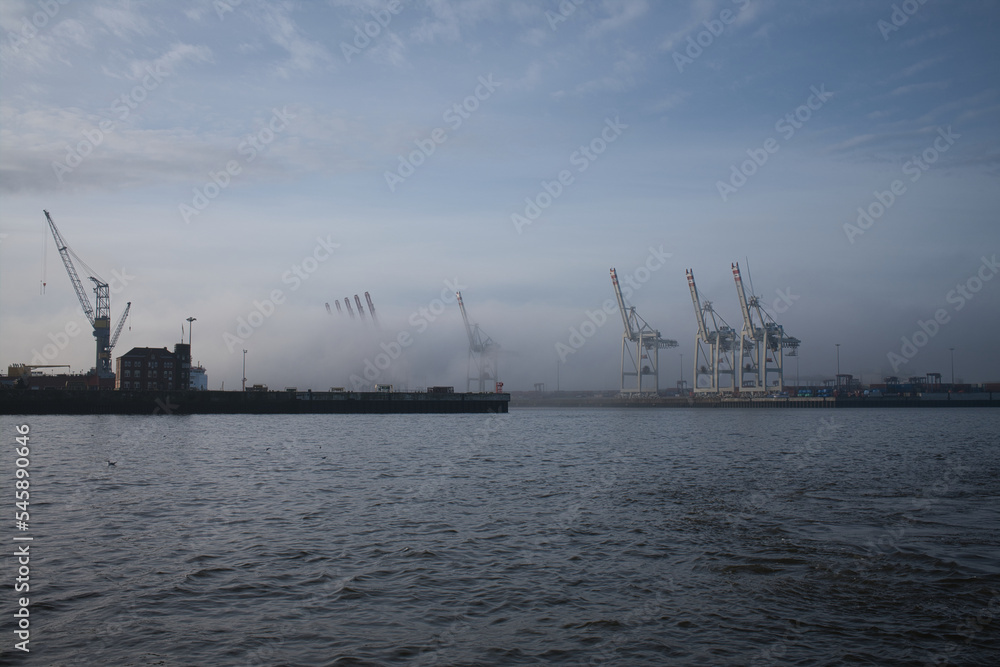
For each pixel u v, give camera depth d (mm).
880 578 21828
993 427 133000
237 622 17562
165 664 14953
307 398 182625
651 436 101312
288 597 19594
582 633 17125
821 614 18562
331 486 42312
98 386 181500
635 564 23422
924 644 16594
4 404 153750
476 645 16297
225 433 95438
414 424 134250
